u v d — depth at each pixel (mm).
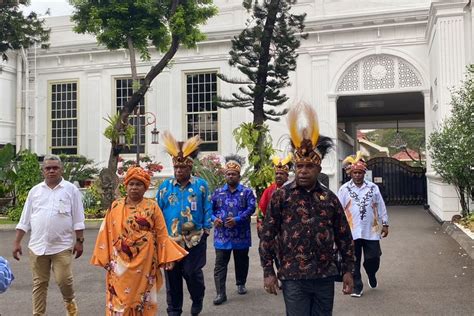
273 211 3744
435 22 16109
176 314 5445
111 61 23828
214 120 22375
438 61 15555
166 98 22875
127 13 17312
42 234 5129
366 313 5805
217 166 16812
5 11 17984
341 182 23000
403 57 19703
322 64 20625
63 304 6438
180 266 5461
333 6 20594
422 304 6129
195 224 5484
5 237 13414
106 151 23719
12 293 7070
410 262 8773
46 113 24609
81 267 8992
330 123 20422
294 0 16688
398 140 39625
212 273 8320
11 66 24281
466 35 15281
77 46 24078
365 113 29438
